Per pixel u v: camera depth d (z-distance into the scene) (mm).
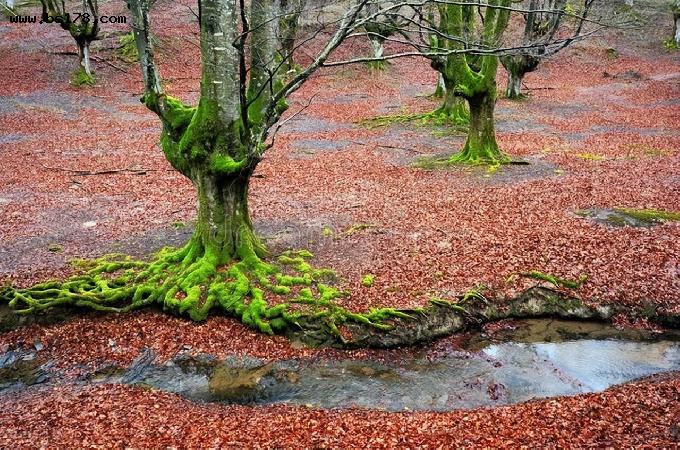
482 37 21594
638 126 29328
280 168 23266
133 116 32219
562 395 9727
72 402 9375
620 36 51438
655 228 15477
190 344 11125
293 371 10484
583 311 12289
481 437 8078
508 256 13984
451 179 21094
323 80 41969
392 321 11469
